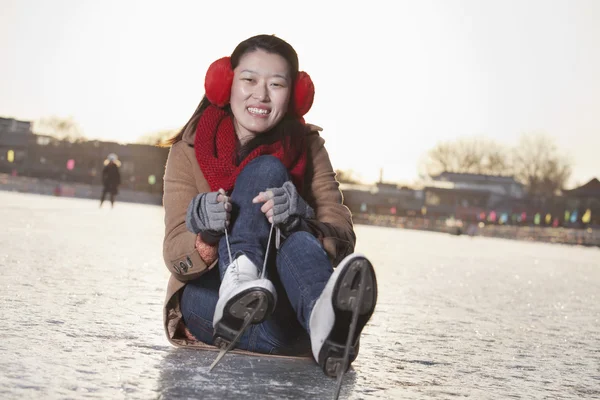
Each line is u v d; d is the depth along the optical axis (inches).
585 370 137.6
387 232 1533.0
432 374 121.6
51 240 368.8
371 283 85.6
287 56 111.1
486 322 201.6
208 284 113.7
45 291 182.4
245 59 109.7
